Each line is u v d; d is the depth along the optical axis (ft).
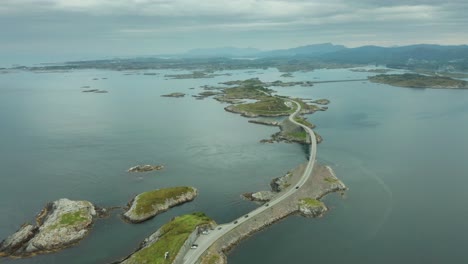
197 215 380.17
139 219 390.01
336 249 339.36
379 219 396.78
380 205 431.02
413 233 367.66
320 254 331.36
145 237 359.87
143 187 485.56
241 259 323.57
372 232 369.71
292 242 350.84
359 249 339.36
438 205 431.43
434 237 360.48
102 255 328.70
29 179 511.40
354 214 408.46
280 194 437.17
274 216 393.29
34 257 324.39
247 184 496.64
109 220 393.91
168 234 337.93
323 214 407.85
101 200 442.91
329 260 322.34
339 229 376.07
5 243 340.59
